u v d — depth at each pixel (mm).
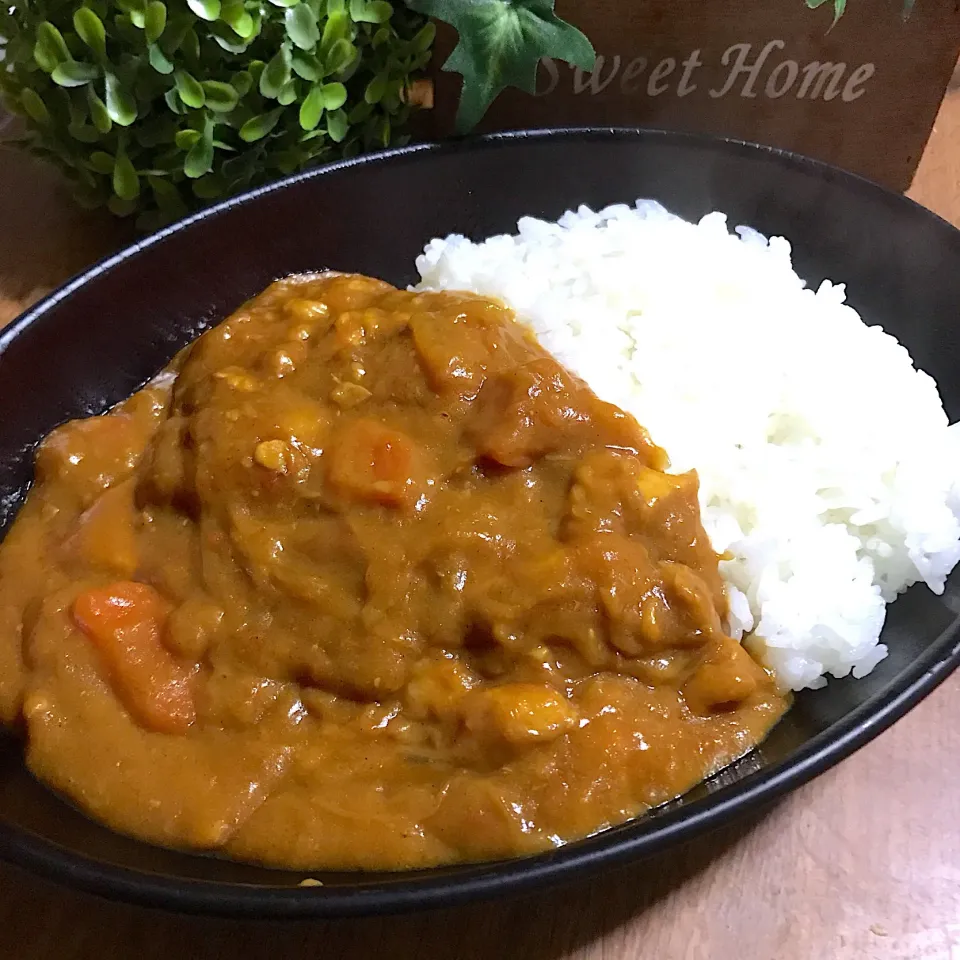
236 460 218
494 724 199
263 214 266
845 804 217
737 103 305
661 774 202
